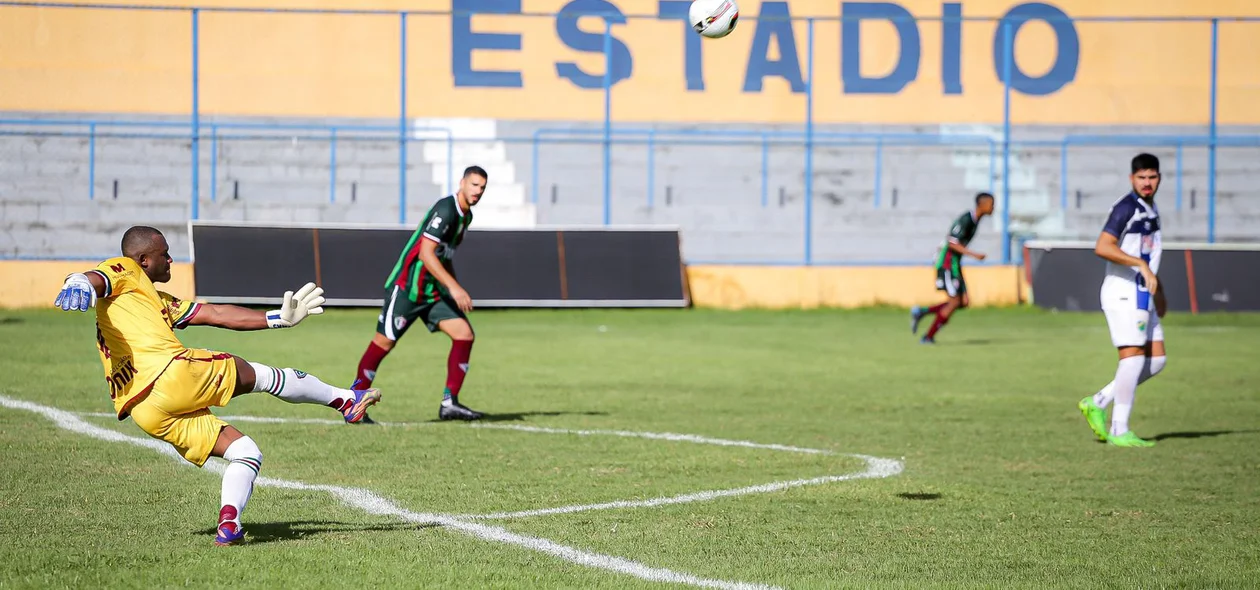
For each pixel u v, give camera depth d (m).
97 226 64.31
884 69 69.56
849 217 69.00
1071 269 59.72
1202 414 24.72
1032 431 21.83
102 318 11.64
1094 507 14.97
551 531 13.22
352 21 66.81
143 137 62.47
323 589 10.58
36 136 63.53
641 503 14.86
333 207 66.12
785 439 20.55
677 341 42.00
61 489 15.02
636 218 67.88
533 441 19.88
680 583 11.07
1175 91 70.75
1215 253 57.81
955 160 69.44
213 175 64.75
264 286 53.81
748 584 11.09
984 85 70.06
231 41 65.94
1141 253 20.19
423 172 66.56
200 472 16.28
